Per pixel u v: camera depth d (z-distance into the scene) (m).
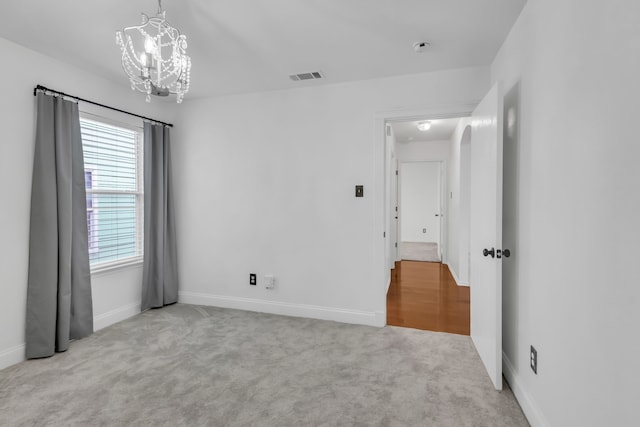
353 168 3.18
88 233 2.97
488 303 2.23
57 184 2.61
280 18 2.05
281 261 3.45
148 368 2.34
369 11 1.97
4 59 2.35
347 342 2.77
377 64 2.75
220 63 2.74
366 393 2.04
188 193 3.78
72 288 2.74
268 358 2.49
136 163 3.50
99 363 2.41
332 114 3.22
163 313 3.47
